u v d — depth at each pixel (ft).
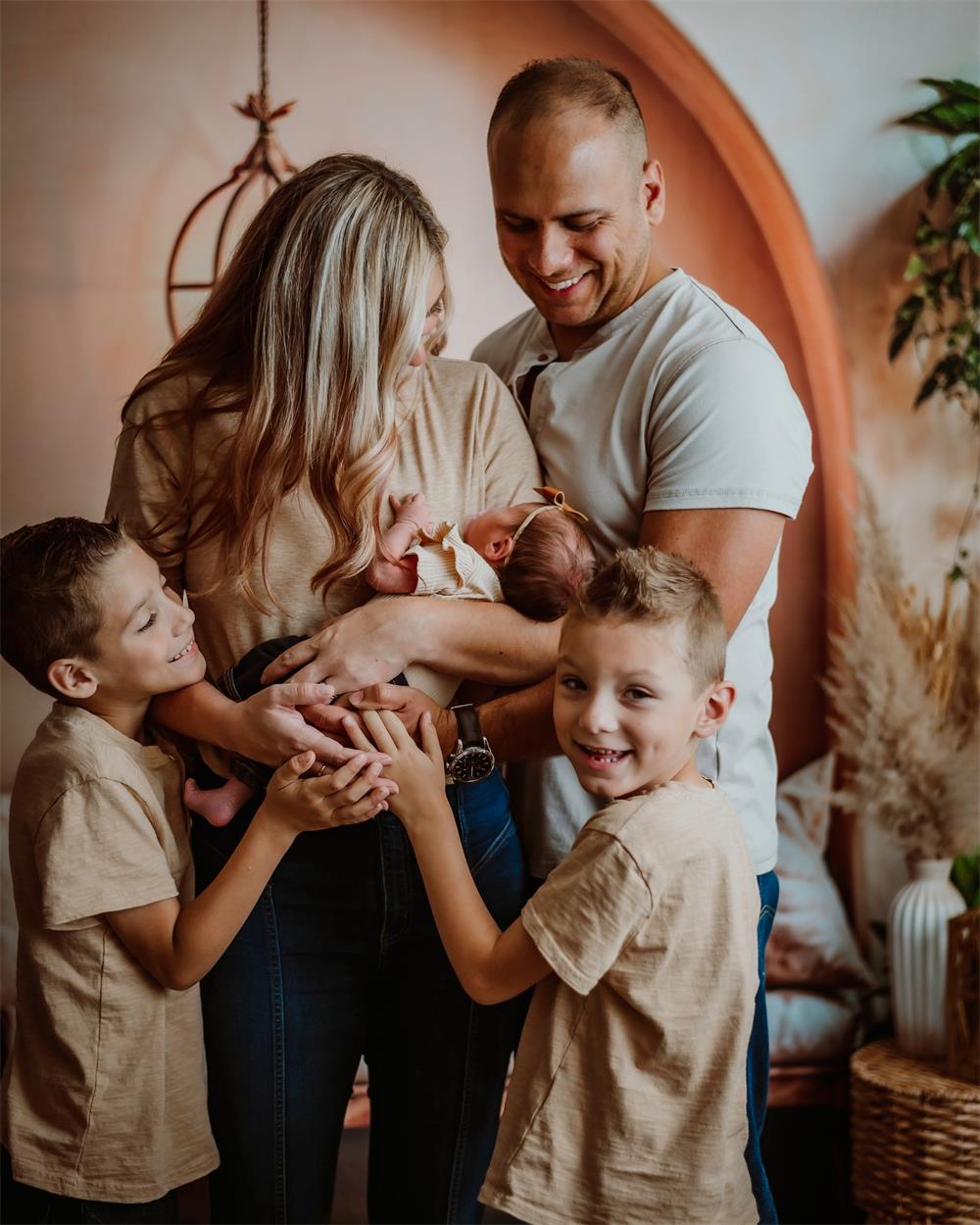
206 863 5.76
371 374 5.48
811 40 11.38
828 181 11.48
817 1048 10.60
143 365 11.58
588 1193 5.05
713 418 5.76
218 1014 5.69
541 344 6.79
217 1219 5.92
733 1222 5.04
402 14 11.51
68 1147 5.49
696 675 4.99
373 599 5.66
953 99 11.35
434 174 11.62
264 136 11.46
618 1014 5.04
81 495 11.59
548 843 6.30
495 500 5.99
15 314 11.44
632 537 6.25
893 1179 9.49
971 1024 9.57
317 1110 5.80
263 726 5.35
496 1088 6.07
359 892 5.64
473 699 5.96
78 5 11.31
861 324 11.59
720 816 5.14
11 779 11.43
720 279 11.89
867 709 10.71
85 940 5.43
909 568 11.76
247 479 5.48
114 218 11.46
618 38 11.60
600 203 5.87
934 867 10.58
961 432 11.72
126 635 5.42
